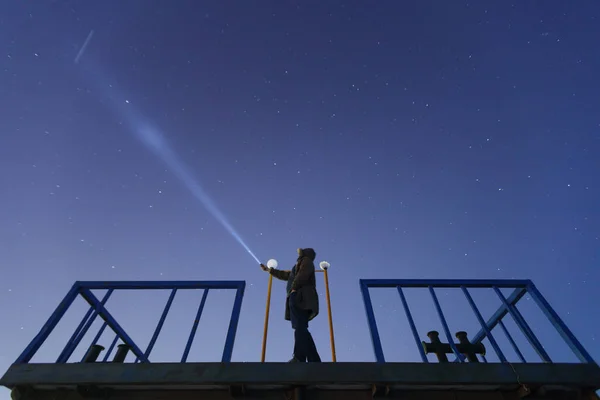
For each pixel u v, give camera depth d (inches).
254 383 97.0
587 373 100.1
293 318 144.3
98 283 141.3
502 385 99.2
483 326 121.0
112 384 98.7
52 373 101.3
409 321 121.4
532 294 131.9
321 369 99.5
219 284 136.2
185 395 101.8
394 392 100.7
